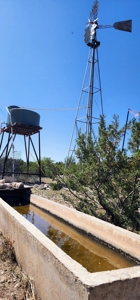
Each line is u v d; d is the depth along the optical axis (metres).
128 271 2.26
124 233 4.09
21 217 3.98
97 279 2.03
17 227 3.74
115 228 4.35
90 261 4.11
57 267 2.39
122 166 5.33
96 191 6.16
